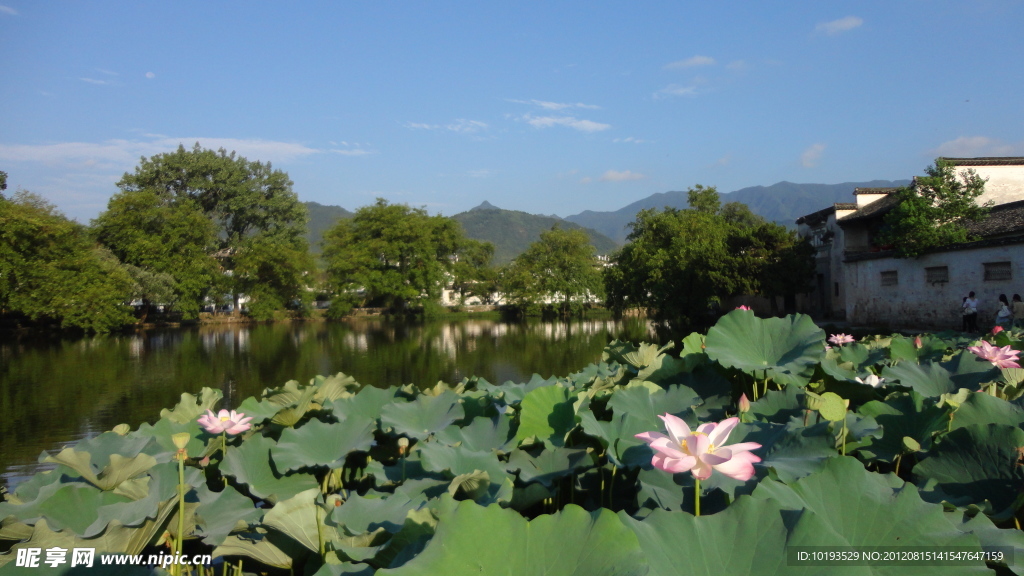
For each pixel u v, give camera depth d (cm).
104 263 3212
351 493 211
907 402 265
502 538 136
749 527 141
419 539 154
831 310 2658
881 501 162
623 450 226
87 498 208
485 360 2078
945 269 1797
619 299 3291
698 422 266
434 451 243
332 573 152
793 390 282
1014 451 203
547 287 5069
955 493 207
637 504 203
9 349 2505
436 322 4556
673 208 4441
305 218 5275
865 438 253
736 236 2717
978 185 1847
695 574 134
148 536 181
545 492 208
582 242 5400
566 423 263
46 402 1272
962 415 243
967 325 1577
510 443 263
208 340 2980
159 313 4203
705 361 343
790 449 212
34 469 766
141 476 224
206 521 207
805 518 138
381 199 4959
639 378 339
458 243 5247
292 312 4766
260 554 188
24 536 187
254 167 5206
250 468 259
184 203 4038
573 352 2303
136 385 1515
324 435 283
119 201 3656
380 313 5212
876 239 2009
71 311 2886
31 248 2930
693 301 2698
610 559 132
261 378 1645
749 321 348
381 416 310
